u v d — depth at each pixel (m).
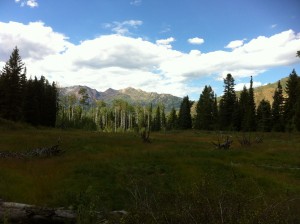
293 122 67.88
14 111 62.25
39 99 80.69
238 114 84.88
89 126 103.19
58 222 7.66
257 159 22.50
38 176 15.02
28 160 20.33
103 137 37.53
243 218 4.96
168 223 5.38
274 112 79.75
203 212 5.36
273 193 12.35
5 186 12.45
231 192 5.80
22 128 52.31
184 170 16.55
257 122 81.62
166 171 16.53
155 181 14.12
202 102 95.94
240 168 17.53
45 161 19.62
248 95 86.19
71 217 7.68
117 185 13.16
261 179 15.16
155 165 17.95
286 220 5.15
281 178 16.16
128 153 22.47
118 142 31.59
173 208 5.76
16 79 62.81
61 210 7.89
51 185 13.13
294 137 53.53
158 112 130.62
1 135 36.09
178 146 29.69
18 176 14.68
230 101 87.38
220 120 87.50
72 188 12.61
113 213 7.51
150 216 5.65
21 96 63.91
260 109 85.69
